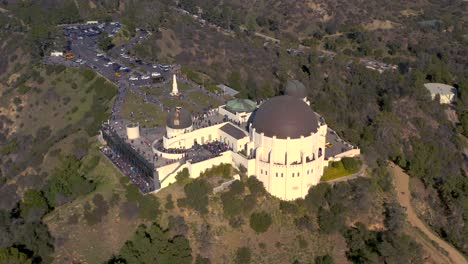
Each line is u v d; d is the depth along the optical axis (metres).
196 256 171.62
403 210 196.62
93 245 175.25
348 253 178.38
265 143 188.25
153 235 168.25
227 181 190.75
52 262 170.38
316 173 194.38
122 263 160.75
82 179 194.88
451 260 184.25
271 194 190.62
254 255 174.62
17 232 176.00
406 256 172.00
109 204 186.88
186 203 183.00
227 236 178.25
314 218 187.88
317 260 174.00
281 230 182.50
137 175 198.88
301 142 185.00
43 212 188.75
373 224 190.25
